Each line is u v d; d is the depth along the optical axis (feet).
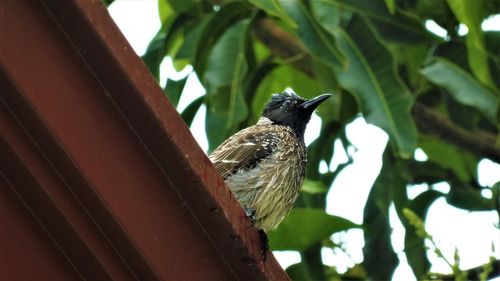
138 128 21.66
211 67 41.22
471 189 46.65
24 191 21.50
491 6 45.29
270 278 24.29
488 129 48.29
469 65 44.21
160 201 22.30
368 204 45.11
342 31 41.98
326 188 44.27
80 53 20.97
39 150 21.18
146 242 22.11
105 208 21.57
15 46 20.40
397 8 43.14
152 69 42.96
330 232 37.65
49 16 20.63
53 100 20.83
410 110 43.73
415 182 47.16
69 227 21.75
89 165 21.25
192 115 44.47
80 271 22.33
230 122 40.93
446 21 46.98
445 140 47.09
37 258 21.79
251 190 37.96
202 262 23.18
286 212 39.01
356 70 41.52
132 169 21.86
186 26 44.70
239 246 23.48
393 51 44.60
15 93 20.53
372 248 44.11
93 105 21.29
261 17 44.21
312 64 45.80
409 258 44.04
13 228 21.59
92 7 20.62
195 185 22.30
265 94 49.03
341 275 43.98
